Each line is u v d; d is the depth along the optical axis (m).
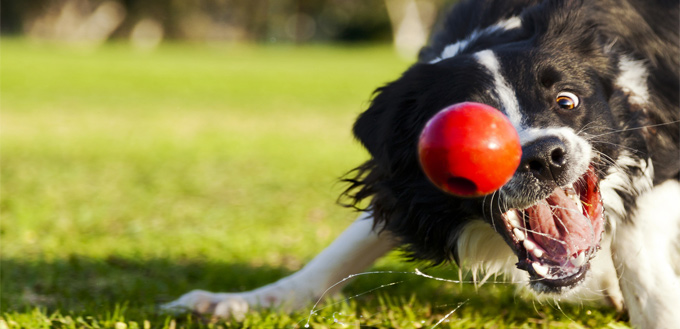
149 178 2.46
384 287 1.41
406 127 1.19
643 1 1.30
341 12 15.48
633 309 1.19
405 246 1.26
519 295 1.33
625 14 1.25
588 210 1.14
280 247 1.63
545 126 1.11
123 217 1.90
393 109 1.19
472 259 1.24
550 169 1.08
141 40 14.62
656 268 1.18
